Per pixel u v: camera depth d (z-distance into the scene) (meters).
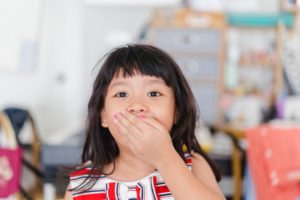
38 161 1.57
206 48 2.41
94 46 2.94
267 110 2.52
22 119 1.67
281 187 1.25
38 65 2.67
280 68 2.50
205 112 2.44
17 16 2.54
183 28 2.40
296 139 1.31
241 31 2.62
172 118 0.71
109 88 0.71
